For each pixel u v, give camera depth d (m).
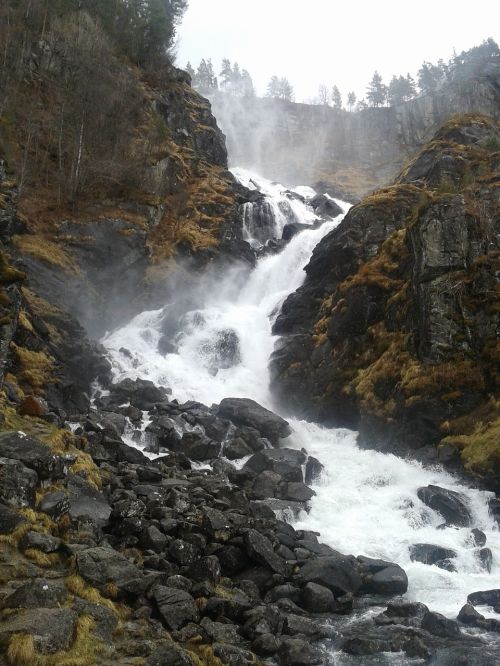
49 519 11.95
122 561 11.19
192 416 23.16
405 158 100.38
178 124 52.38
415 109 109.12
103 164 38.00
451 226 24.67
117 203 37.84
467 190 26.41
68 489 13.41
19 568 10.19
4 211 23.91
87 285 31.42
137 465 17.73
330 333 29.02
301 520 17.38
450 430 21.80
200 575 12.22
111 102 42.75
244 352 32.22
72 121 40.38
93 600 10.00
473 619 12.34
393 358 25.31
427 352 23.59
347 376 27.12
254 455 20.72
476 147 36.78
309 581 13.37
